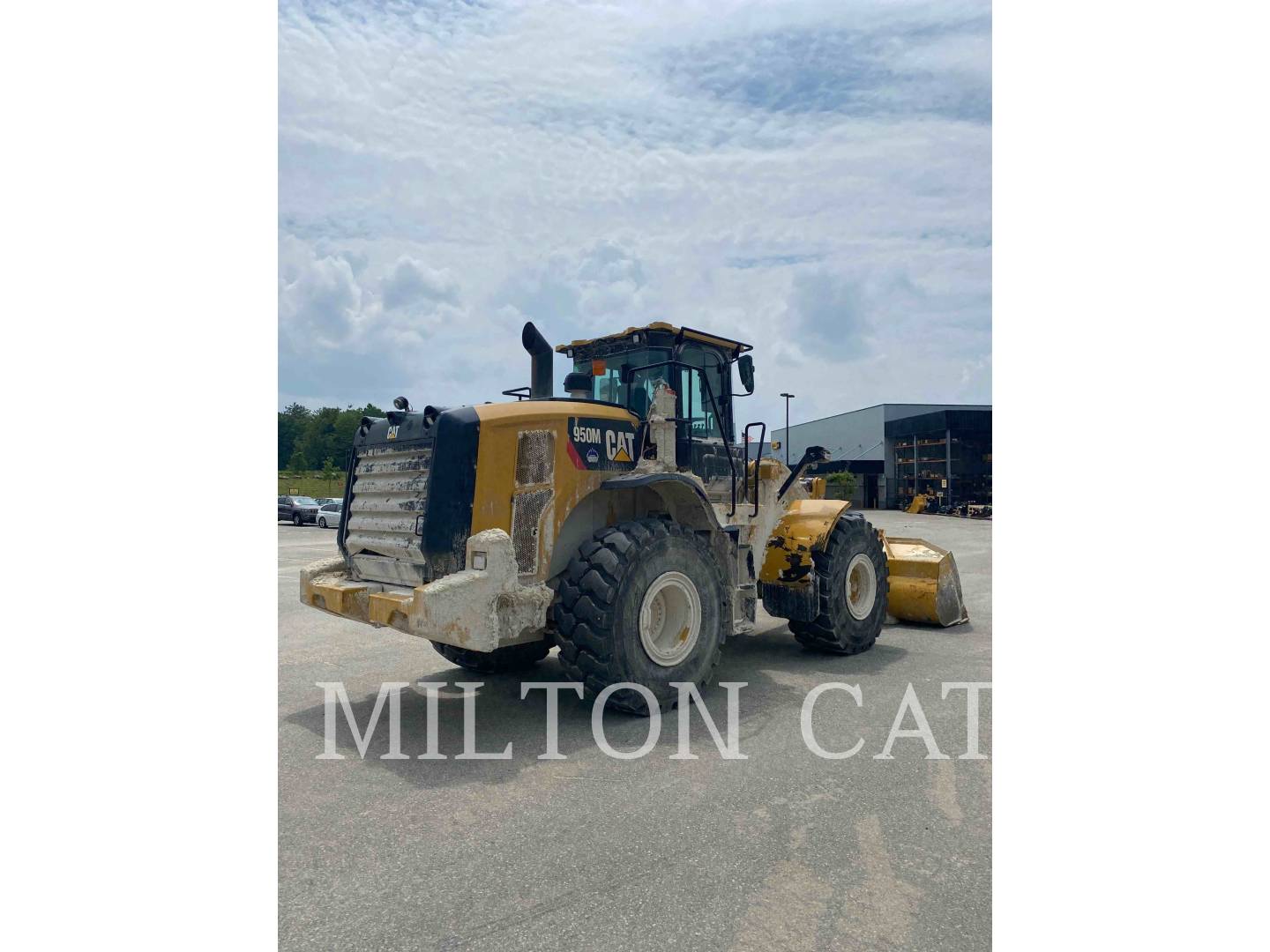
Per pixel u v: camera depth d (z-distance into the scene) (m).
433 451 4.30
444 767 3.80
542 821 3.19
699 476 5.68
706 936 2.38
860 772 3.68
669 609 4.80
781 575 5.94
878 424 49.91
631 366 5.73
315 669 5.82
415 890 2.66
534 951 2.32
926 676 5.52
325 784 3.60
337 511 26.92
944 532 23.66
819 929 2.42
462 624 3.86
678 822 3.16
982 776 3.62
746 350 6.20
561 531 4.70
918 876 2.73
